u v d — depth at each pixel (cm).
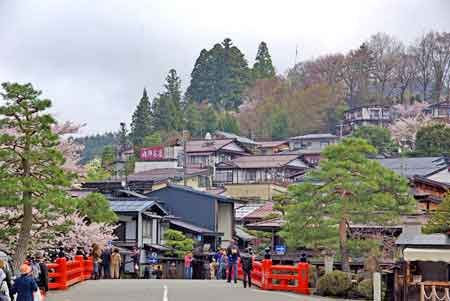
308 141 12494
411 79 15012
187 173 9181
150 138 12544
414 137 10469
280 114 14100
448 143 8594
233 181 10044
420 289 2681
